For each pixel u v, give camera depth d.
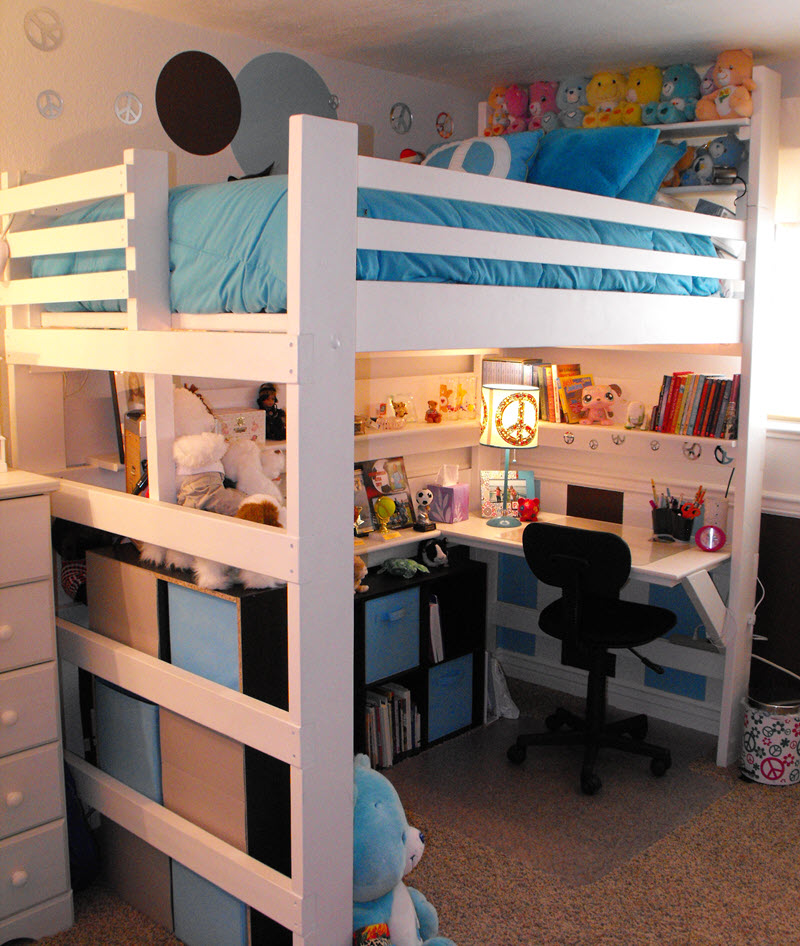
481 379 3.90
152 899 2.42
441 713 3.53
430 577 3.38
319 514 1.79
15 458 2.63
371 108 3.42
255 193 1.87
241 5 2.64
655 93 3.25
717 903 2.50
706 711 3.62
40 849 2.32
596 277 2.52
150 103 2.74
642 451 3.62
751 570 3.32
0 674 2.21
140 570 2.26
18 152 2.47
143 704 2.30
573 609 3.09
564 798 3.09
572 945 2.32
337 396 1.79
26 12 2.45
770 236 3.19
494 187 2.15
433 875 2.62
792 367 3.45
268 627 2.04
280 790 2.11
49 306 2.55
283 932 2.17
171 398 2.22
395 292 1.89
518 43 3.06
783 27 2.85
